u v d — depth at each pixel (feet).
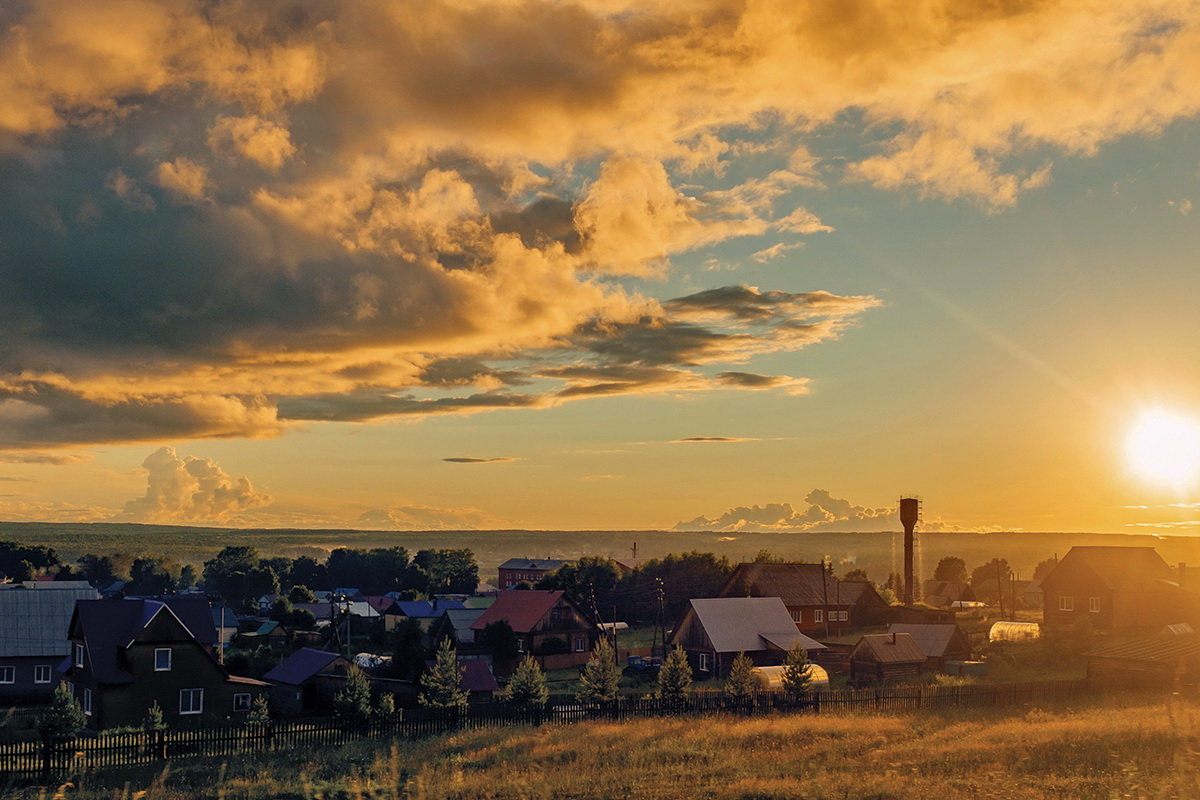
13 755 121.70
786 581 396.57
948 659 273.95
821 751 116.47
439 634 370.32
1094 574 316.81
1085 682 196.85
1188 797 83.05
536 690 197.26
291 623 465.06
